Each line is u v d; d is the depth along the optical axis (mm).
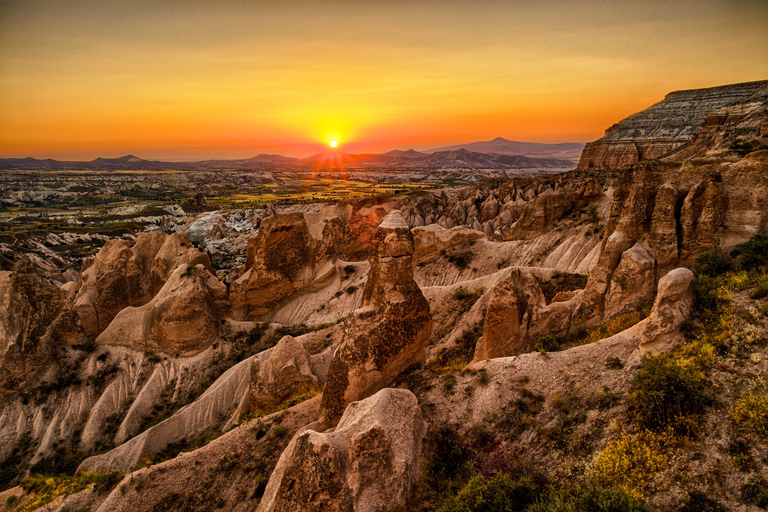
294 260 58031
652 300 22109
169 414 37562
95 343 41594
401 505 13461
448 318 37719
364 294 22672
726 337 14211
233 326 46969
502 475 12852
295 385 31047
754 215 20891
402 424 15500
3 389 35406
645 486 11273
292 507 13828
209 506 19156
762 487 9875
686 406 12352
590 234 51875
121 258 50188
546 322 23844
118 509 20156
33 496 23188
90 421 35906
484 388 17359
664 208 23344
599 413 14172
